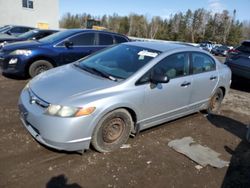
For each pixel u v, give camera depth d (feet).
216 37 249.55
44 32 35.78
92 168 11.23
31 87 12.55
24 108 11.89
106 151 12.41
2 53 23.50
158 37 249.75
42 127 10.94
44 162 11.30
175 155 12.96
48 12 111.14
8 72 23.31
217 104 19.38
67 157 11.79
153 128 15.62
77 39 25.27
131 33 253.44
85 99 11.15
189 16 261.44
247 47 27.94
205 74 16.90
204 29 254.88
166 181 10.95
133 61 14.01
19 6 103.14
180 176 11.39
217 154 13.57
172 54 14.70
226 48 120.37
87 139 11.34
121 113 12.33
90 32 26.14
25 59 22.76
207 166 12.36
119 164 11.70
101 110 11.34
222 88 19.07
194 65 16.15
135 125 13.43
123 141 13.01
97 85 12.13
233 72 28.35
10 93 19.79
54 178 10.40
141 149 13.10
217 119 18.45
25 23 106.11
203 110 18.69
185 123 17.04
